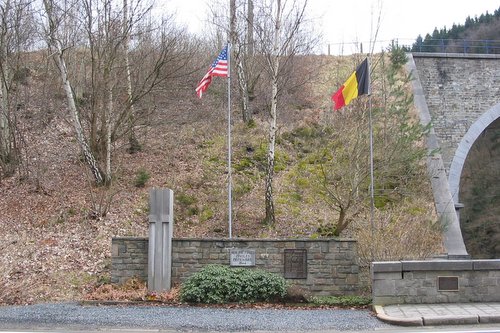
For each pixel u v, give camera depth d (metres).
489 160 40.53
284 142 24.03
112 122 21.81
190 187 20.19
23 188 19.08
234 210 19.00
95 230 16.56
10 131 20.52
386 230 15.62
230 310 11.14
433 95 29.50
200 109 26.58
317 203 19.94
